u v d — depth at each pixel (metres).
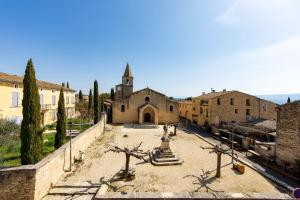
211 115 37.41
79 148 20.45
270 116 39.38
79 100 64.25
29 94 15.05
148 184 14.59
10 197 11.86
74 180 15.09
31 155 14.87
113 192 13.09
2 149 18.80
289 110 18.19
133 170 15.75
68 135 26.42
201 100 42.56
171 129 37.31
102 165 18.22
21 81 28.34
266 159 20.38
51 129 32.03
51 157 14.27
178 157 19.69
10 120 18.61
